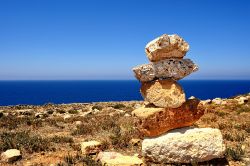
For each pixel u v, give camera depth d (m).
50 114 25.91
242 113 22.45
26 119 21.52
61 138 14.53
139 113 11.01
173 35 10.80
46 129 18.19
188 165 10.43
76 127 18.58
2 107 32.84
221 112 22.33
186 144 10.38
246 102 27.12
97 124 18.56
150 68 10.85
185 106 10.99
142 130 10.76
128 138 14.25
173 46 10.75
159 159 10.49
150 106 11.24
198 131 10.71
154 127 10.58
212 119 19.92
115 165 10.20
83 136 15.81
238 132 15.92
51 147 13.23
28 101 110.38
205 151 10.49
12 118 22.27
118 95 155.12
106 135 15.84
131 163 10.27
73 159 11.10
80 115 24.47
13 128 18.58
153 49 10.62
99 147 12.41
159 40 10.60
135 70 11.04
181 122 10.90
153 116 10.59
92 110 27.72
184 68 10.92
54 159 11.48
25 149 12.75
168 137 10.53
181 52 10.96
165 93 10.74
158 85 10.84
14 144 12.92
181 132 10.71
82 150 12.16
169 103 10.66
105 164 10.38
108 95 155.62
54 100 115.81
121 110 27.61
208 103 28.11
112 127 17.86
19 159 11.51
